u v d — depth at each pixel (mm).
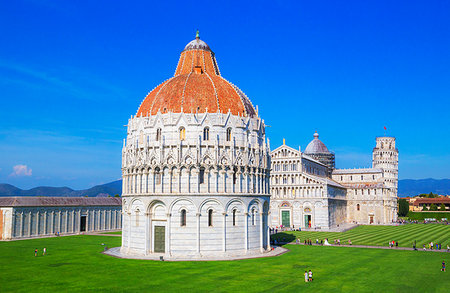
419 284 62969
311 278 65062
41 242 118750
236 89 106438
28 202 132250
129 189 96562
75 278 66875
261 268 75500
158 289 59469
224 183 90188
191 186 89000
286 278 66938
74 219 148500
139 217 92750
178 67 113375
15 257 89125
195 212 88062
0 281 64750
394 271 73188
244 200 92125
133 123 98688
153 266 77500
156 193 89250
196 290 58938
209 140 91625
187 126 91250
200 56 112125
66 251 98688
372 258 88188
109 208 164875
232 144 92500
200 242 87750
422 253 96250
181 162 89625
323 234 147250
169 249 87750
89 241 121688
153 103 98875
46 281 64688
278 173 186750
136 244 92875
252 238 93562
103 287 60688
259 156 98250
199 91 96750
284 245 112438
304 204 180375
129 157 99000
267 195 99562
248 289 59500
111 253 94625
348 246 110312
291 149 186125
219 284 62531
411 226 191125
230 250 89375
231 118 94000
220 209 89250
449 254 94875
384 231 161250
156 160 91875
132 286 61250
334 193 194000
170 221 88188
